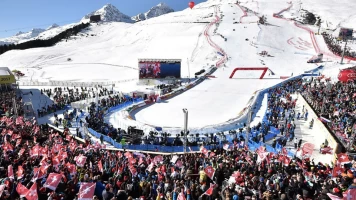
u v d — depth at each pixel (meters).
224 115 38.56
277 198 12.27
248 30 100.56
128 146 25.92
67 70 81.00
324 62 74.12
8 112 33.19
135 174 14.58
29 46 133.62
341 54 82.12
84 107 41.34
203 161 17.56
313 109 32.25
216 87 56.31
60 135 26.97
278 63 75.00
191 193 12.15
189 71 71.62
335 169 14.73
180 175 14.65
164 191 13.12
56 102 43.81
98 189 12.53
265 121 32.53
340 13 138.12
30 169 15.43
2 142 21.12
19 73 74.25
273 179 13.89
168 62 60.97
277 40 94.81
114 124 35.22
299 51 86.81
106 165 16.50
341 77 42.72
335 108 31.16
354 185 11.45
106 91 53.03
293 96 45.62
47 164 13.77
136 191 13.28
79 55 101.38
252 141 26.34
